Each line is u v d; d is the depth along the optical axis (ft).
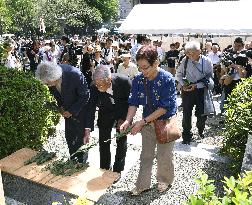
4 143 15.88
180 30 32.68
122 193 14.12
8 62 33.73
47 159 10.93
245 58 22.68
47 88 17.66
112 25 254.88
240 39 27.66
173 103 12.07
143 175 13.55
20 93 16.33
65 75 13.10
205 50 38.52
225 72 25.99
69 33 193.88
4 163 10.71
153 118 11.78
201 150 18.79
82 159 14.75
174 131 12.22
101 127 14.44
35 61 49.32
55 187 9.29
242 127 14.25
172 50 42.50
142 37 34.01
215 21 31.89
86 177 9.84
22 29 161.07
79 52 45.98
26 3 154.10
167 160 13.50
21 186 11.25
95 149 18.84
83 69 32.40
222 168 16.35
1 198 6.48
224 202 5.17
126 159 17.57
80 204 6.51
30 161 10.72
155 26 33.76
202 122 20.45
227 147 15.21
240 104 14.70
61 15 155.22
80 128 14.42
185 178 15.39
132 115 12.60
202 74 18.86
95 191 9.10
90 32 209.97
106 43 37.47
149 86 12.01
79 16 191.31
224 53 32.81
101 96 13.57
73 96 13.51
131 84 13.76
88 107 13.62
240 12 32.22
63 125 23.75
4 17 119.96
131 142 20.08
